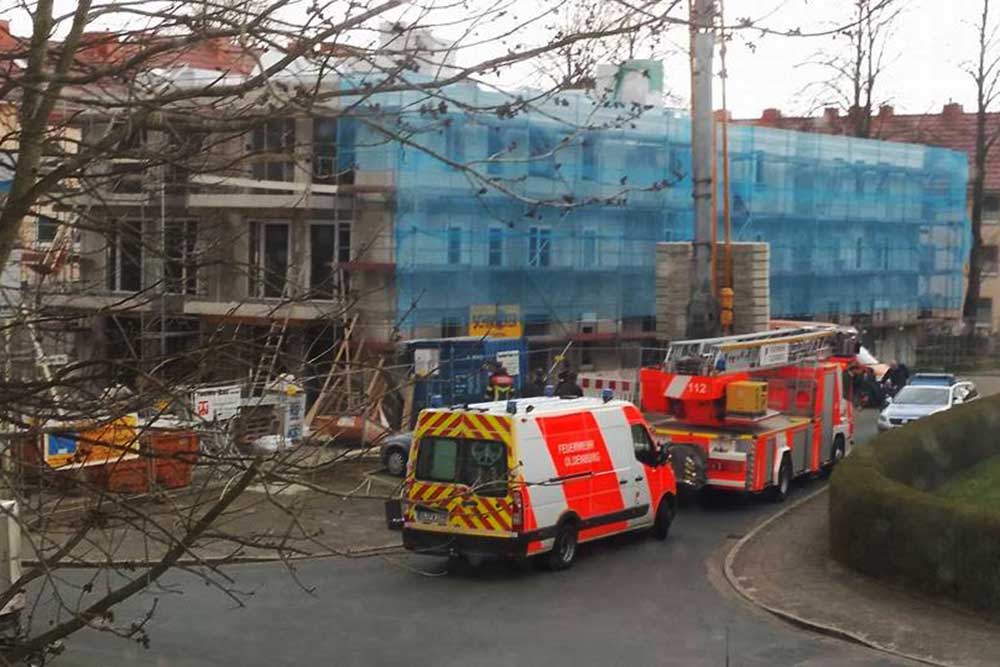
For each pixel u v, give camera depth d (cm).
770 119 6122
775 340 2498
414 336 3131
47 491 620
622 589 1692
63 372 571
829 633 1469
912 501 1650
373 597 1605
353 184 3081
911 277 5328
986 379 5253
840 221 4841
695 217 2558
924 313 5528
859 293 5006
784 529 2111
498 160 663
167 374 598
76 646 1327
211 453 616
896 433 2238
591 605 1593
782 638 1445
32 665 689
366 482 703
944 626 1496
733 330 2797
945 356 5538
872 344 5206
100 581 1602
